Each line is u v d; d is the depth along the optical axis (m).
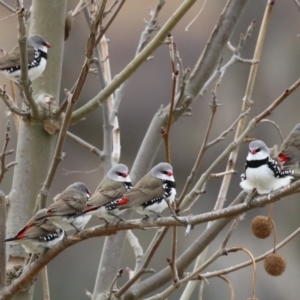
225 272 9.67
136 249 11.50
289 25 21.31
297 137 9.81
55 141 10.97
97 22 8.16
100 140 20.55
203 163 20.59
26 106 11.01
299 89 20.78
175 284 9.60
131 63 9.98
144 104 21.23
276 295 19.69
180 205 10.12
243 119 10.93
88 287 19.28
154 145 11.34
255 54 10.93
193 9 20.41
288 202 20.17
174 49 9.18
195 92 11.23
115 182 9.84
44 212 9.34
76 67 20.30
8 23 18.91
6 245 10.36
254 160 9.47
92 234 8.51
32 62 11.05
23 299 10.12
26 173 10.69
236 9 11.44
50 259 8.94
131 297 10.66
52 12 11.45
